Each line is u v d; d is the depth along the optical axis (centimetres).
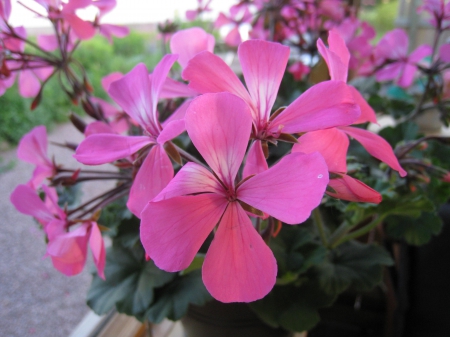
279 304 18
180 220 8
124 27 18
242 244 9
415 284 24
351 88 10
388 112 27
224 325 19
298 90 23
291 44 26
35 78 18
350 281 18
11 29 15
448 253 23
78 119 15
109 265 18
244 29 27
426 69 22
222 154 9
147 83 11
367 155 21
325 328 29
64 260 12
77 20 15
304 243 18
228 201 9
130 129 18
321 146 10
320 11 26
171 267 8
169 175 10
